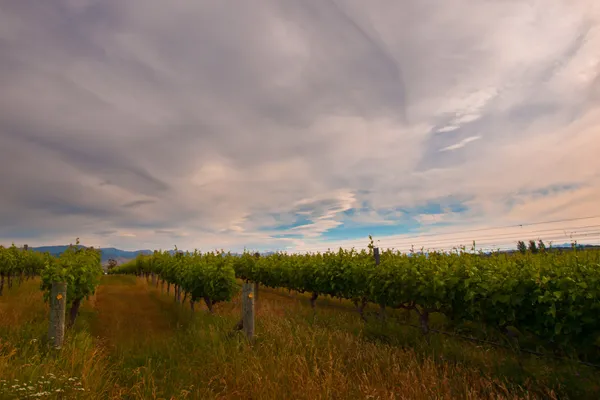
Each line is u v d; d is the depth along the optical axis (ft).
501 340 25.07
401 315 38.17
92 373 18.95
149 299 68.90
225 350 23.85
